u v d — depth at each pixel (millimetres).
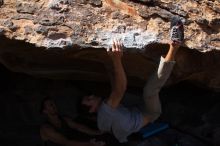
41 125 5957
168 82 6070
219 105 6578
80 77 6117
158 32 5258
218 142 6316
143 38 5184
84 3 5191
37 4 5078
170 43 5219
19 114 6277
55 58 5512
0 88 6324
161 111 6125
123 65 5711
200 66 5766
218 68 5820
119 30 5164
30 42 4934
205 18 5508
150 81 5383
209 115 6535
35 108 6285
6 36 4910
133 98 6285
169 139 6242
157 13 5328
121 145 5711
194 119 6504
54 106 5793
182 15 5430
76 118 5824
